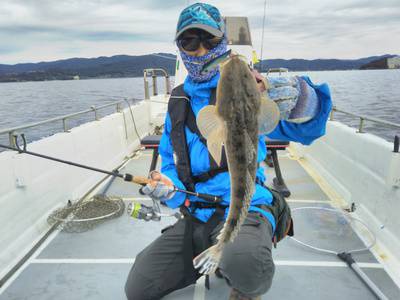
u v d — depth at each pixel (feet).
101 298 4.55
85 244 5.95
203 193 3.67
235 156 2.65
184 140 3.69
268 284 3.42
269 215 3.67
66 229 6.37
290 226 4.17
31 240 5.97
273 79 3.29
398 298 4.46
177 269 3.88
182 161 3.72
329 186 8.84
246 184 2.71
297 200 7.98
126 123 12.24
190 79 3.74
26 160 5.96
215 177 3.63
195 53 3.47
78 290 4.72
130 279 4.00
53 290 4.73
